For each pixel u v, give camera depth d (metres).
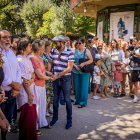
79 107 4.92
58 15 19.77
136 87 5.31
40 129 3.67
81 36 22.20
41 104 3.59
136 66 5.12
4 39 2.67
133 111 4.63
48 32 21.19
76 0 10.07
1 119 2.20
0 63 2.23
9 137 3.34
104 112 4.58
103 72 5.68
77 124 3.89
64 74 3.62
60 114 4.52
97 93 6.46
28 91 2.88
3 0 30.89
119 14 9.97
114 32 10.23
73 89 6.36
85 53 4.74
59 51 3.75
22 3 31.95
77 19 19.95
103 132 3.52
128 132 3.51
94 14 13.41
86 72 4.68
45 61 4.27
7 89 2.70
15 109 3.71
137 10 9.54
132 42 5.19
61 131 3.58
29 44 2.95
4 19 30.78
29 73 2.96
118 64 5.79
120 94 6.04
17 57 2.91
